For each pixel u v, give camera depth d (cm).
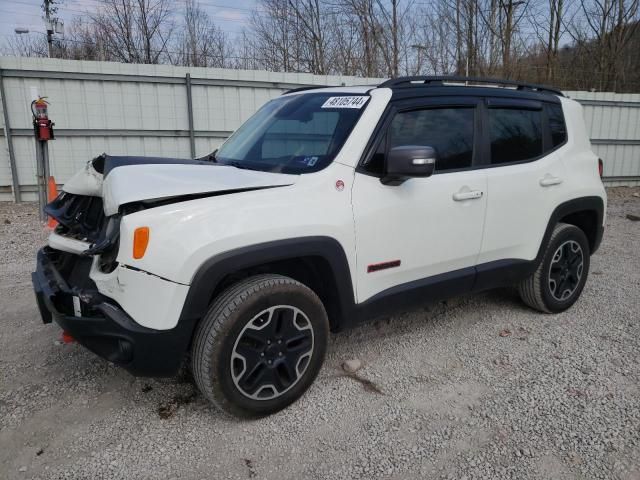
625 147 1477
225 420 302
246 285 284
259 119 413
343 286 317
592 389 332
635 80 2320
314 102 378
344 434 290
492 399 323
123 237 261
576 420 300
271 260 284
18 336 410
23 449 276
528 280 441
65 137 1074
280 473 261
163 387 335
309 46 2292
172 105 1138
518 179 400
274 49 2342
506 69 2144
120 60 2483
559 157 437
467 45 2177
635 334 416
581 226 487
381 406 316
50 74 1039
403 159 302
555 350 388
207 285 267
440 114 368
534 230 417
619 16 2262
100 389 333
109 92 1085
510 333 419
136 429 294
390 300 343
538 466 263
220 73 1156
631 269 608
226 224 271
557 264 444
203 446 280
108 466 264
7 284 540
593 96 1409
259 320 287
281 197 294
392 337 411
